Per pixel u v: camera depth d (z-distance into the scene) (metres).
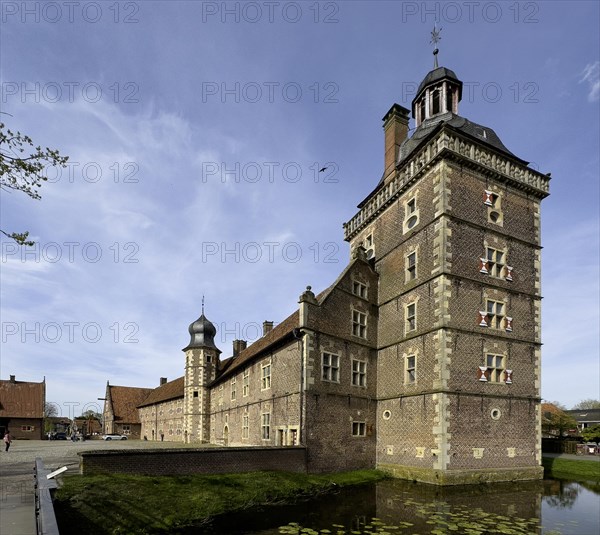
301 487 16.92
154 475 15.03
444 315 19.88
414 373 21.20
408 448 20.77
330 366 21.64
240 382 32.19
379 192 26.30
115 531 11.05
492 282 21.64
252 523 12.82
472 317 20.66
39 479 7.63
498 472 19.69
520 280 22.72
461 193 21.59
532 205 24.14
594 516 13.73
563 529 12.27
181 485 14.63
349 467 21.42
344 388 22.19
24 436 51.72
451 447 18.86
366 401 23.22
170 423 52.34
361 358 23.55
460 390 19.55
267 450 18.28
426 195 22.20
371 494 16.95
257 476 16.92
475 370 20.19
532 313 22.72
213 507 13.63
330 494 17.00
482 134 24.38
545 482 20.17
